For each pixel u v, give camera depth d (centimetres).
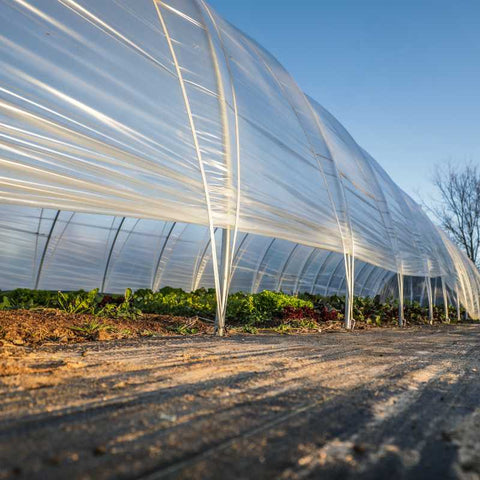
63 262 1445
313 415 229
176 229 1631
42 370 317
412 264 1745
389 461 169
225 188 744
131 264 1595
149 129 634
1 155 537
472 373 416
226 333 750
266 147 855
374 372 388
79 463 150
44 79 541
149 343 542
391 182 1766
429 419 237
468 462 174
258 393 274
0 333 505
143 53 638
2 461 149
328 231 1044
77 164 584
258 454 168
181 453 165
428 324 1794
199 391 271
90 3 587
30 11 533
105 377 302
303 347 577
